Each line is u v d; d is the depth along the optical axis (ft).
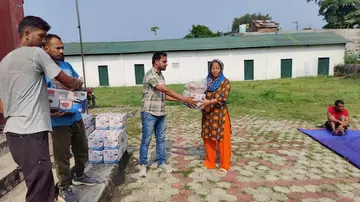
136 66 74.18
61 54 9.03
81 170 10.50
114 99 45.27
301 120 25.03
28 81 6.72
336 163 14.55
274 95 38.55
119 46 78.28
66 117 8.93
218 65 12.84
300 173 13.29
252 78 75.97
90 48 76.38
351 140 18.20
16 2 14.03
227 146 13.20
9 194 9.43
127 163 14.92
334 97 37.04
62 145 8.95
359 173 13.28
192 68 75.15
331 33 82.94
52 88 8.32
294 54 75.00
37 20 7.00
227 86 12.82
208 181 12.56
